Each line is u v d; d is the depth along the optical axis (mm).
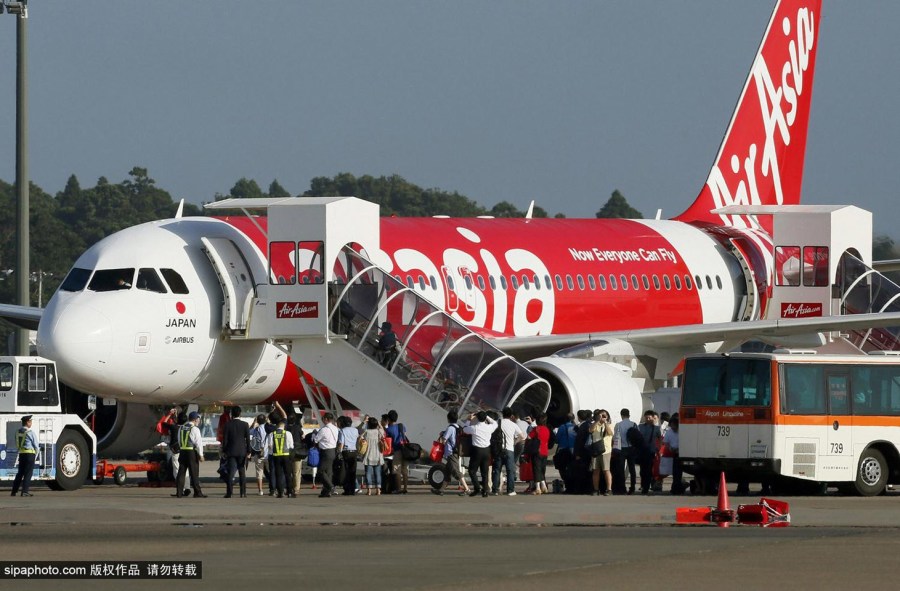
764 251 163000
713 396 107688
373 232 118312
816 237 150250
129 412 122562
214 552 68188
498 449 106438
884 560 64938
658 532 78500
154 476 122688
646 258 151250
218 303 114562
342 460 107750
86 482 127938
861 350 159125
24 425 104188
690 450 108562
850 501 102312
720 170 171000
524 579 58594
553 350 130375
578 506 94938
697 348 137875
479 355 113062
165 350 111500
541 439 109438
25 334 146500
